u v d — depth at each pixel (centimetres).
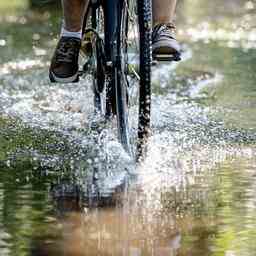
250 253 820
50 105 1568
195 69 1995
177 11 3400
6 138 1304
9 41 2525
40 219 923
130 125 1165
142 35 1097
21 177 1099
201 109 1522
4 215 935
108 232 884
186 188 1055
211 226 905
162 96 1653
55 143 1275
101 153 1216
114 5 1180
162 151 1220
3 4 3688
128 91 1177
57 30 2781
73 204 981
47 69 2016
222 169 1142
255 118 1453
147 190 1048
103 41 1226
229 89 1733
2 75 1920
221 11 3403
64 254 814
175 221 923
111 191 1041
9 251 820
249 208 971
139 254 816
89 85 1772
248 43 2484
